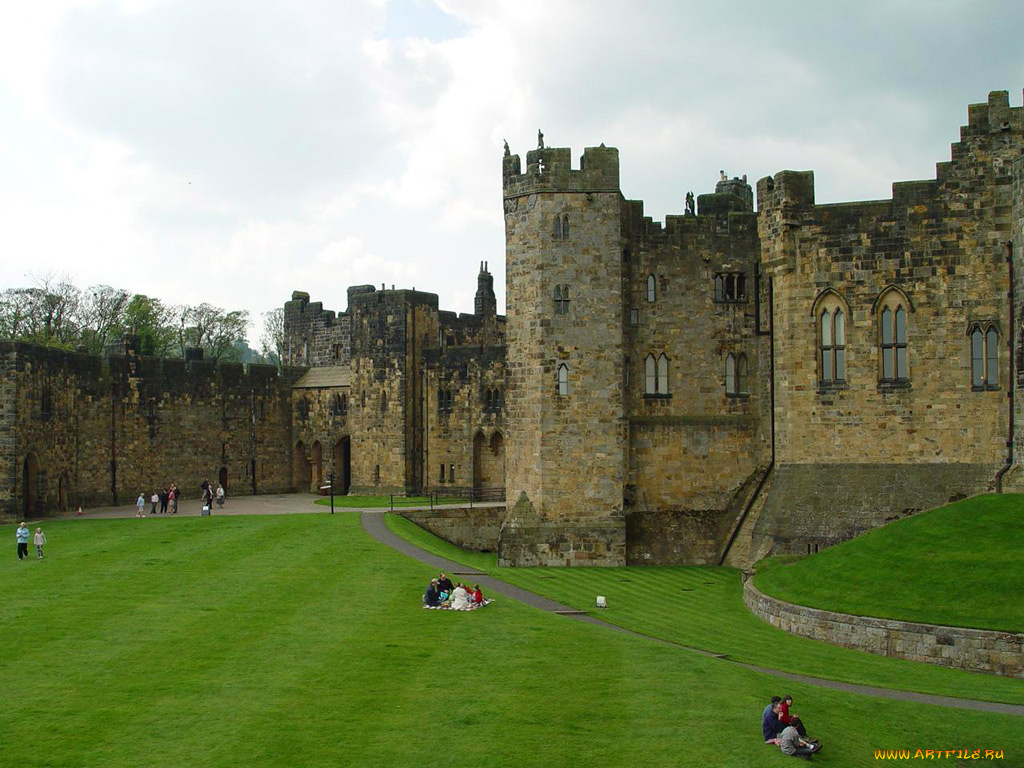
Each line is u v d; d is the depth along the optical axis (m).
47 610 39.91
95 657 33.06
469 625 38.34
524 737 26.42
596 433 59.66
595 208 60.28
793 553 55.47
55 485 76.56
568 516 59.25
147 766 24.31
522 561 58.12
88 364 82.44
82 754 25.00
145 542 58.31
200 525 65.75
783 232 58.25
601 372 59.84
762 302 62.84
